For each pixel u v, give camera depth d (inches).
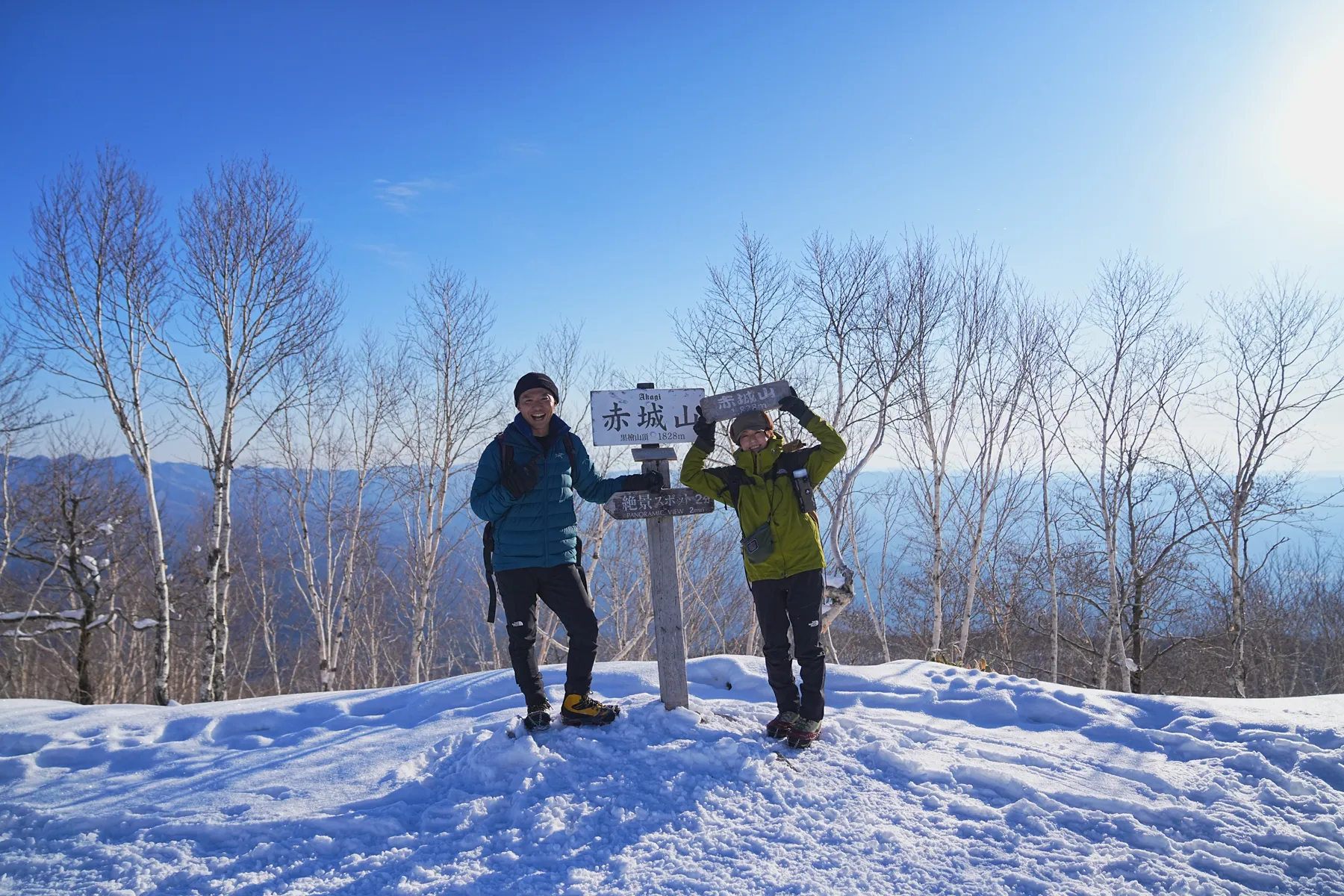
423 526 587.2
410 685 195.6
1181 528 629.3
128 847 112.3
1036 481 641.6
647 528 150.7
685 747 132.0
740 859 101.7
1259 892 95.0
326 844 110.0
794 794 119.0
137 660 778.2
